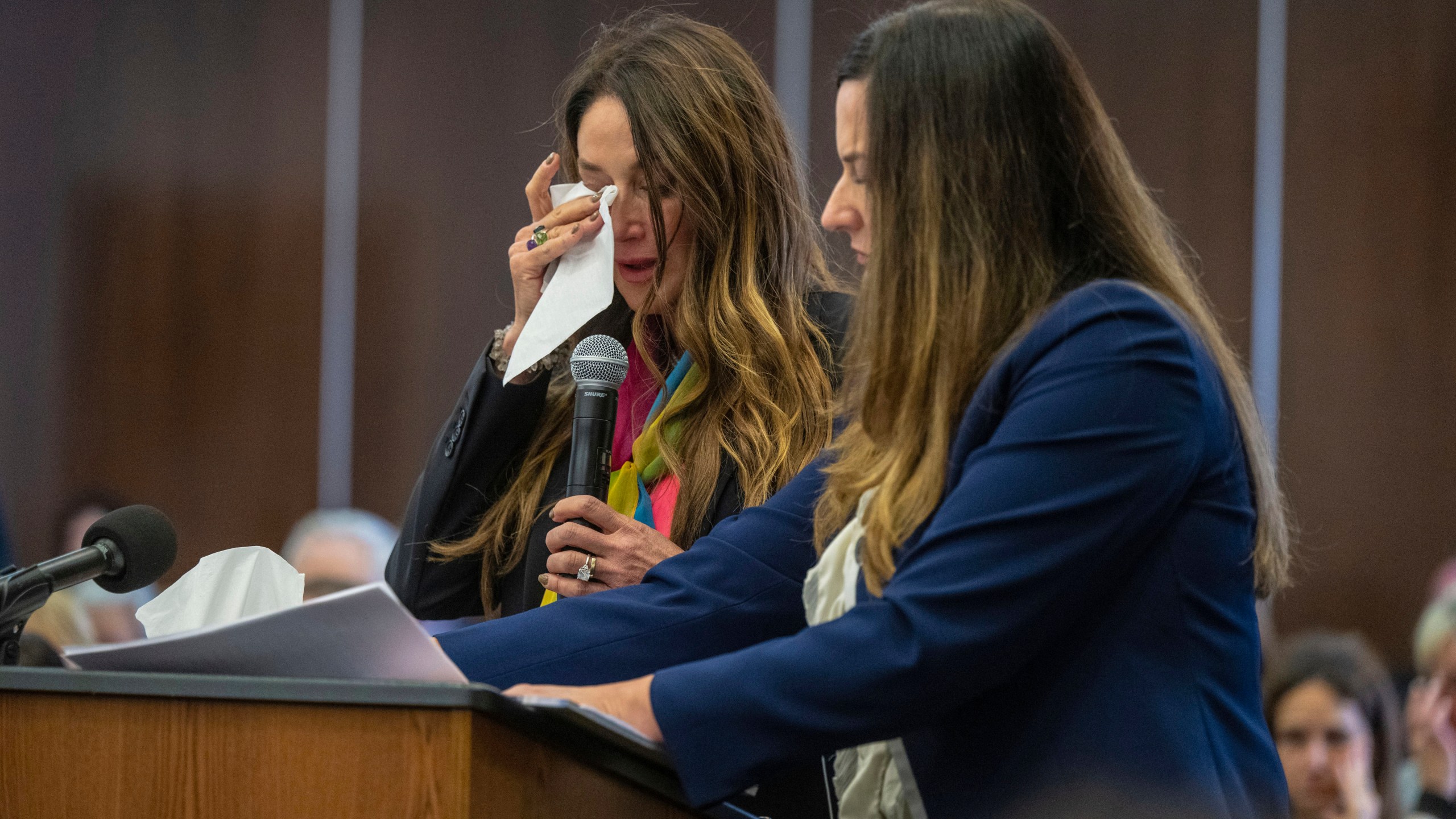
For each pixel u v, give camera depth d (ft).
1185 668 14.64
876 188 16.19
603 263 22.61
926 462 15.46
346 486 61.05
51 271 62.95
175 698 13.25
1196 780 14.12
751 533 19.15
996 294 15.62
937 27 16.25
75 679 13.39
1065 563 14.15
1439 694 38.47
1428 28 54.85
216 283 62.28
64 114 63.26
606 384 21.79
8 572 16.83
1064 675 14.74
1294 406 55.06
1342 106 55.42
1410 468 54.08
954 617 14.17
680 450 22.63
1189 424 14.60
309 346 61.67
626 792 15.37
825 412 22.34
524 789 13.44
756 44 58.49
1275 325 55.42
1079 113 16.16
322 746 12.90
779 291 23.62
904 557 14.90
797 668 14.56
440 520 23.76
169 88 62.95
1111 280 15.37
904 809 15.92
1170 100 56.54
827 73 57.88
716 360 22.84
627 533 21.02
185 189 62.69
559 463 23.62
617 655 18.45
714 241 23.17
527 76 61.31
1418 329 54.49
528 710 13.35
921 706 14.38
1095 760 14.30
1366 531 54.08
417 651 13.91
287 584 18.83
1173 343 14.78
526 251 23.56
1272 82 55.98
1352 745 35.73
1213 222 56.03
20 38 63.36
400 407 61.05
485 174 61.31
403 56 61.93
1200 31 56.44
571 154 24.72
